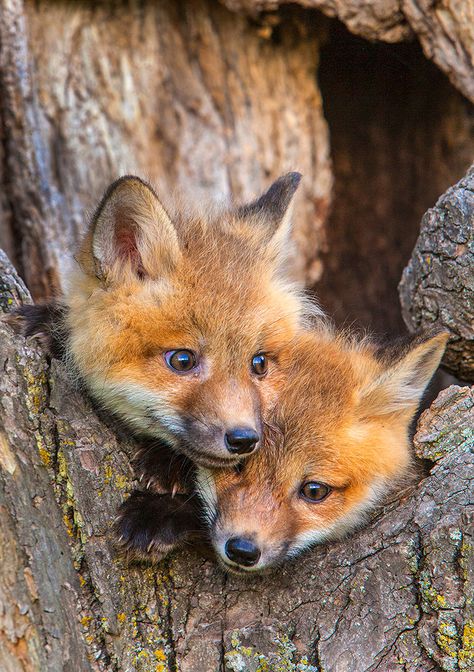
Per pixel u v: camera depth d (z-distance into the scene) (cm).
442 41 1387
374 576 874
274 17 1562
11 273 1092
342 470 978
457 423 920
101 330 967
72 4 1602
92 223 967
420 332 1045
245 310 1011
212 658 875
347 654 866
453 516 849
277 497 962
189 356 979
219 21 1644
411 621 859
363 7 1428
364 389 1026
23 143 1588
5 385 855
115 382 963
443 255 1085
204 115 1664
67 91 1609
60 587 823
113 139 1625
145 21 1631
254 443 934
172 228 1011
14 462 830
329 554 918
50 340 1032
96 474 873
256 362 1028
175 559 925
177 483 959
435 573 845
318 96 1717
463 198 1058
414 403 1057
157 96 1644
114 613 855
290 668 869
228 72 1669
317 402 1009
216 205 1268
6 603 776
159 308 972
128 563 880
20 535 807
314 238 1742
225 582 921
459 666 835
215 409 953
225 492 963
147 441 985
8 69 1566
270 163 1691
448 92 1711
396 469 1009
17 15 1548
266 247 1122
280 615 895
